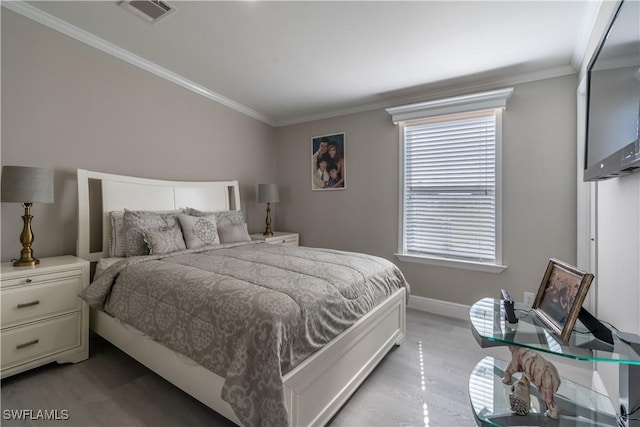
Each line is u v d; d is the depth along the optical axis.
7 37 1.99
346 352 1.66
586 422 1.17
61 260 2.12
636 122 0.99
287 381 1.23
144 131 2.82
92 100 2.44
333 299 1.59
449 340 2.52
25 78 2.08
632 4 1.05
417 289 3.33
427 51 2.44
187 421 1.52
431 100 3.27
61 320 1.99
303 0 1.87
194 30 2.23
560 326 1.09
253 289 1.46
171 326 1.55
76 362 2.06
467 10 1.93
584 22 1.99
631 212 1.23
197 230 2.67
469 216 3.04
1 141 1.98
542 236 2.67
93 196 2.50
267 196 3.88
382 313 2.08
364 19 2.05
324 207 4.03
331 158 3.96
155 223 2.51
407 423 1.55
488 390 1.39
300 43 2.38
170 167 3.05
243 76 3.00
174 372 1.57
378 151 3.60
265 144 4.30
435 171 3.22
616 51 1.20
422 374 2.00
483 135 2.95
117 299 1.90
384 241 3.56
